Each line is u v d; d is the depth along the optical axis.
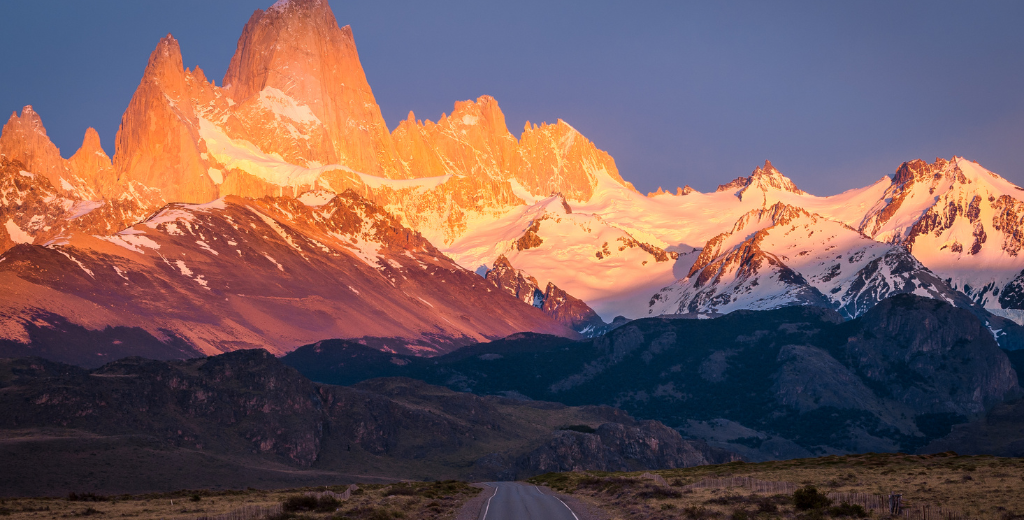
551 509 113.12
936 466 147.00
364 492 157.12
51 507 132.00
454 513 109.62
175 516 112.12
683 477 168.88
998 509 92.69
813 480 134.00
